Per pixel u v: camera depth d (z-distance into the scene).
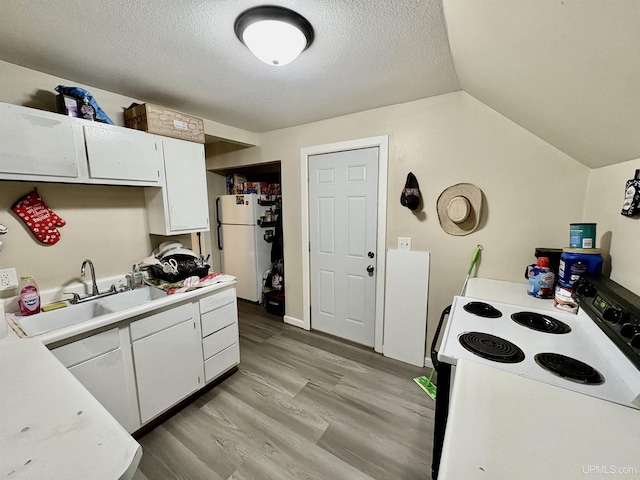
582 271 1.34
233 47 1.42
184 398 1.90
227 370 2.22
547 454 0.58
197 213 2.28
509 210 1.91
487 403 0.74
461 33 1.16
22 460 0.56
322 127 2.68
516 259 1.92
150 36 1.32
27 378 0.86
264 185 3.98
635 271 1.07
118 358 1.54
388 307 2.49
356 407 1.90
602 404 0.74
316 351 2.64
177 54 1.48
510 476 0.54
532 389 0.80
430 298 2.30
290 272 3.17
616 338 0.87
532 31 0.78
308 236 2.96
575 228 1.40
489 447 0.60
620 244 1.21
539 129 1.61
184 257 2.26
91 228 1.91
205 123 2.65
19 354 1.02
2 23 1.20
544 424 0.67
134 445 0.61
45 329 1.57
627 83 0.70
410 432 1.69
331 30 1.29
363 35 1.33
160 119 1.99
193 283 2.01
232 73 1.71
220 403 1.95
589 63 0.73
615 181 1.31
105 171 1.72
